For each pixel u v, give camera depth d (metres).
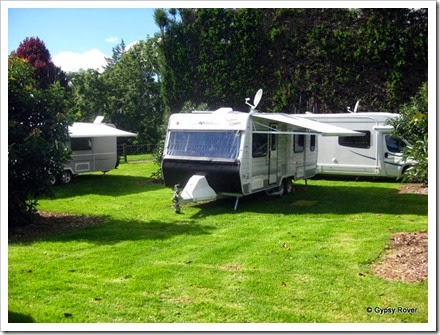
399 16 18.45
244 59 20.97
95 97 35.62
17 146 8.42
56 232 8.48
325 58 19.83
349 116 16.28
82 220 9.54
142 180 16.69
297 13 20.08
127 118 35.97
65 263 6.52
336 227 8.58
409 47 18.41
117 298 5.25
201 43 21.61
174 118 11.38
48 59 35.69
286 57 20.44
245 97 21.17
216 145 10.60
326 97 19.92
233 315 4.79
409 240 7.34
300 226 8.74
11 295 5.34
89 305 5.06
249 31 20.78
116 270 6.21
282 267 6.23
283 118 11.14
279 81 20.55
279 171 12.27
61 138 9.32
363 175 16.34
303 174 13.88
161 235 8.10
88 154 16.88
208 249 7.16
